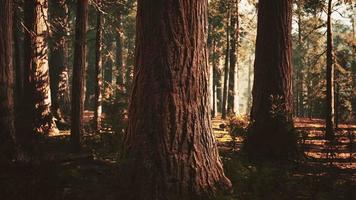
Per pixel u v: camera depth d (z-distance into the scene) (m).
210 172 6.70
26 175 6.58
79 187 6.59
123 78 46.81
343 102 34.44
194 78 6.66
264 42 13.26
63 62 26.02
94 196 6.23
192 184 6.46
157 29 6.57
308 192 7.76
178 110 6.52
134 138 6.63
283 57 13.11
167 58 6.54
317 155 13.64
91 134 15.51
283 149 12.23
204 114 6.79
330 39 22.42
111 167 8.00
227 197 6.35
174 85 6.52
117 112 12.73
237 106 37.06
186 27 6.61
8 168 6.80
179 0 6.57
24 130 13.99
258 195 6.93
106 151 10.77
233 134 13.62
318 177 8.84
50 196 6.00
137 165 6.49
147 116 6.54
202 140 6.70
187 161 6.49
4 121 9.30
